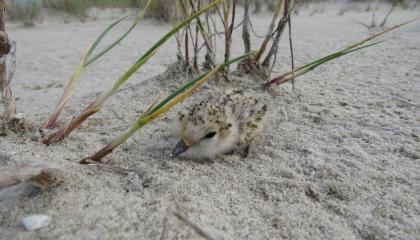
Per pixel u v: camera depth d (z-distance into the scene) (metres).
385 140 0.16
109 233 0.10
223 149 0.15
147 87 0.23
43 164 0.11
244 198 0.12
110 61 0.37
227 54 0.22
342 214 0.12
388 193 0.13
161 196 0.12
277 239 0.10
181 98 0.12
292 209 0.12
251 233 0.10
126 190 0.12
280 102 0.21
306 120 0.19
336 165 0.14
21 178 0.10
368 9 0.77
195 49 0.23
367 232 0.11
